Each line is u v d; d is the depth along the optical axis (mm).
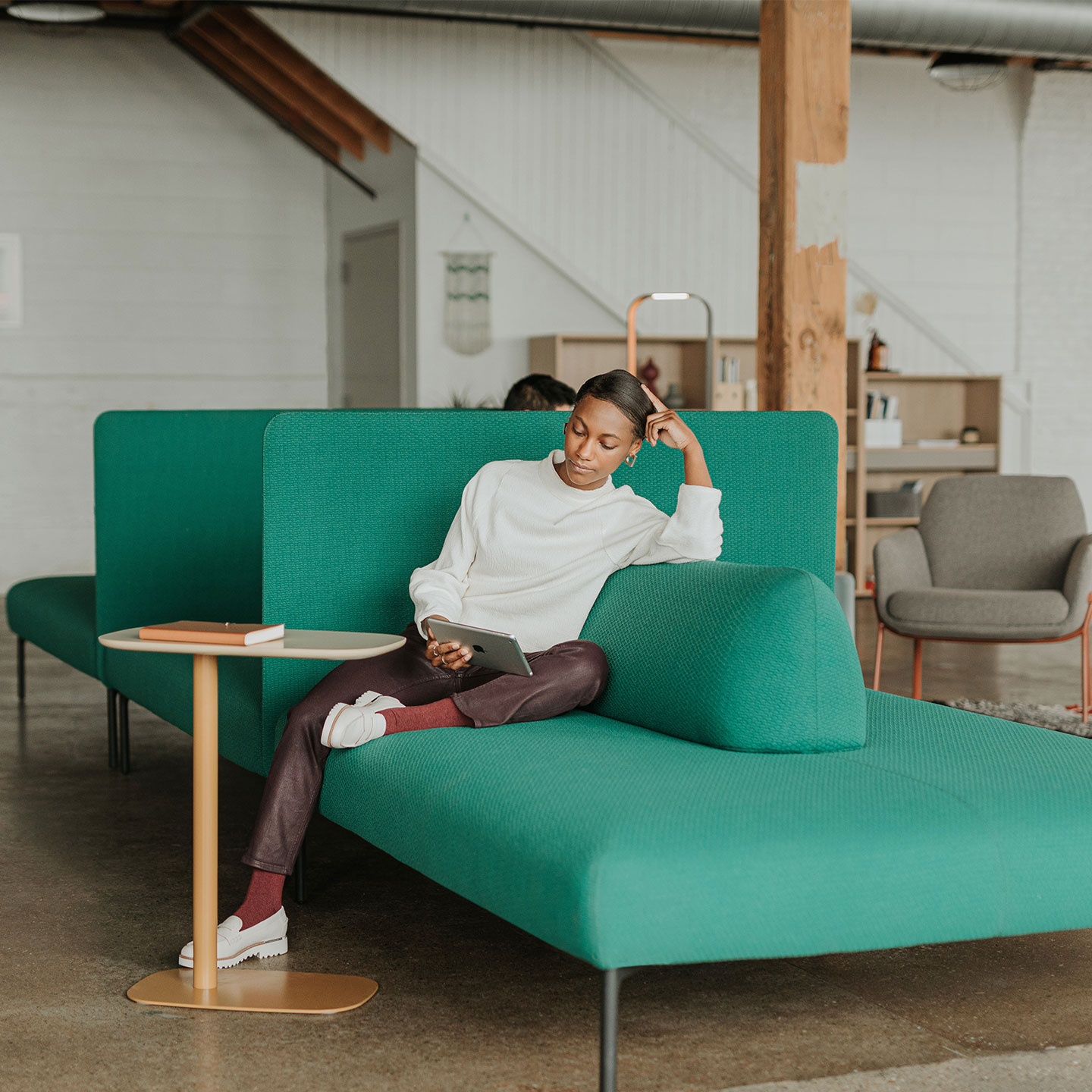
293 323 9336
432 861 2166
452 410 2994
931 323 9398
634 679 2586
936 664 6344
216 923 2389
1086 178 9656
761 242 5020
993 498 5324
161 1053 2141
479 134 8195
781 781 2133
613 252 8547
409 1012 2309
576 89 8406
